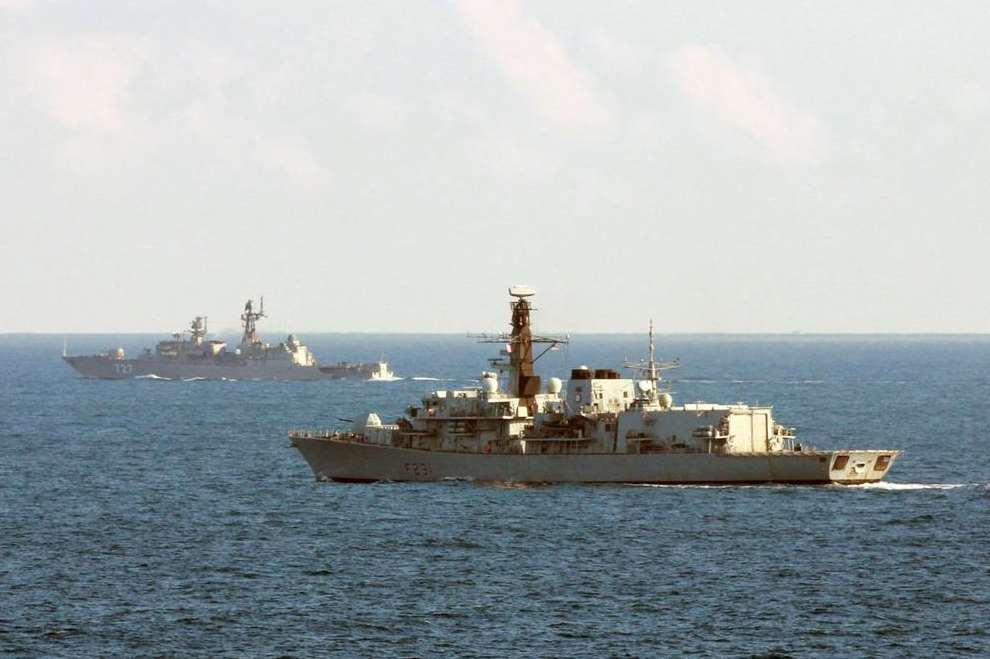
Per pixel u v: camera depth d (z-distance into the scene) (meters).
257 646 176.88
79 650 175.62
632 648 175.62
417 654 173.25
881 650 175.50
